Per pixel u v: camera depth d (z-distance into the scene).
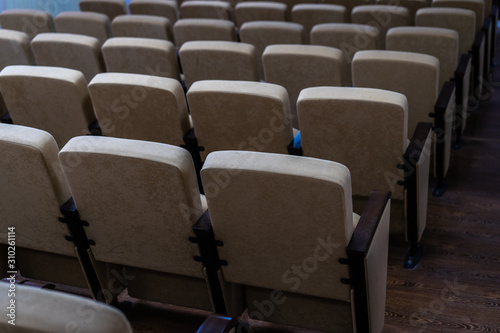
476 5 4.49
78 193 2.03
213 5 5.21
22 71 2.95
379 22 4.47
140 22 4.51
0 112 3.35
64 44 3.81
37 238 2.25
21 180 2.07
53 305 1.14
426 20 4.18
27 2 6.73
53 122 3.09
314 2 5.55
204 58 3.50
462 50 4.23
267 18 4.90
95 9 5.62
